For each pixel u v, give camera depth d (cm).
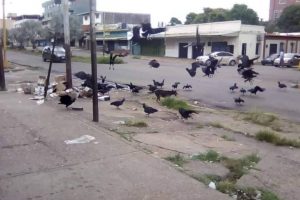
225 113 1229
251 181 573
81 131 795
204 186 517
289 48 5200
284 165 674
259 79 2488
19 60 4088
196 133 887
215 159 657
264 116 1141
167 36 5769
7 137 748
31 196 482
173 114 1143
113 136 762
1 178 539
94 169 573
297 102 1516
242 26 4819
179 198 477
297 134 979
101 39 7406
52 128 820
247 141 859
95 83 890
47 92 1333
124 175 549
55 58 3672
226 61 3975
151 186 511
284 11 7238
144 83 2061
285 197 532
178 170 575
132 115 1069
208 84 2058
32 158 623
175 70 2978
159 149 701
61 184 518
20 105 1116
